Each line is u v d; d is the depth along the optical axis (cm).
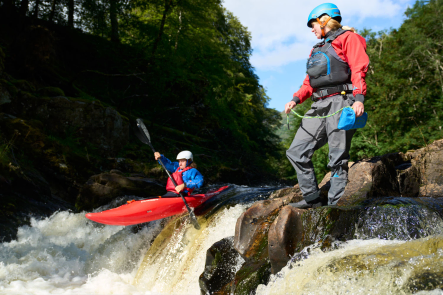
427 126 1185
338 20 284
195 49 1859
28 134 802
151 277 390
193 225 397
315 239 236
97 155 962
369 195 304
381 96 1294
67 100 949
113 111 1036
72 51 1587
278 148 2958
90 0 1639
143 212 421
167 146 1312
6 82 889
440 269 172
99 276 409
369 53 1467
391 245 209
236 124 1981
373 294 179
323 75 276
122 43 1848
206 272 304
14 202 614
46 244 509
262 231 292
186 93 1700
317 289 199
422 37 1295
